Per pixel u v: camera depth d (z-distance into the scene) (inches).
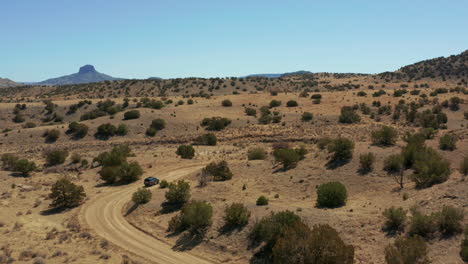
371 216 1214.9
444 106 4286.4
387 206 1305.4
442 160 1670.8
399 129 3543.3
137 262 1135.0
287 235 928.9
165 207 1676.9
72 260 1152.2
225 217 1327.5
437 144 2048.5
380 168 1766.7
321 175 1860.2
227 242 1221.7
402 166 1540.4
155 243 1328.7
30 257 1163.9
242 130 4128.9
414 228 1021.8
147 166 2751.0
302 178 1883.6
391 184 1598.2
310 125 4116.6
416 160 1615.4
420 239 846.5
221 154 3174.2
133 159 2970.0
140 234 1434.5
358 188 1646.2
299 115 4532.5
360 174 1761.8
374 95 5280.5
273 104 5152.6
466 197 1143.6
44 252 1208.8
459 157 1796.3
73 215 1706.4
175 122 4434.1
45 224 1571.1
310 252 871.1
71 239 1381.6
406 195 1379.2
